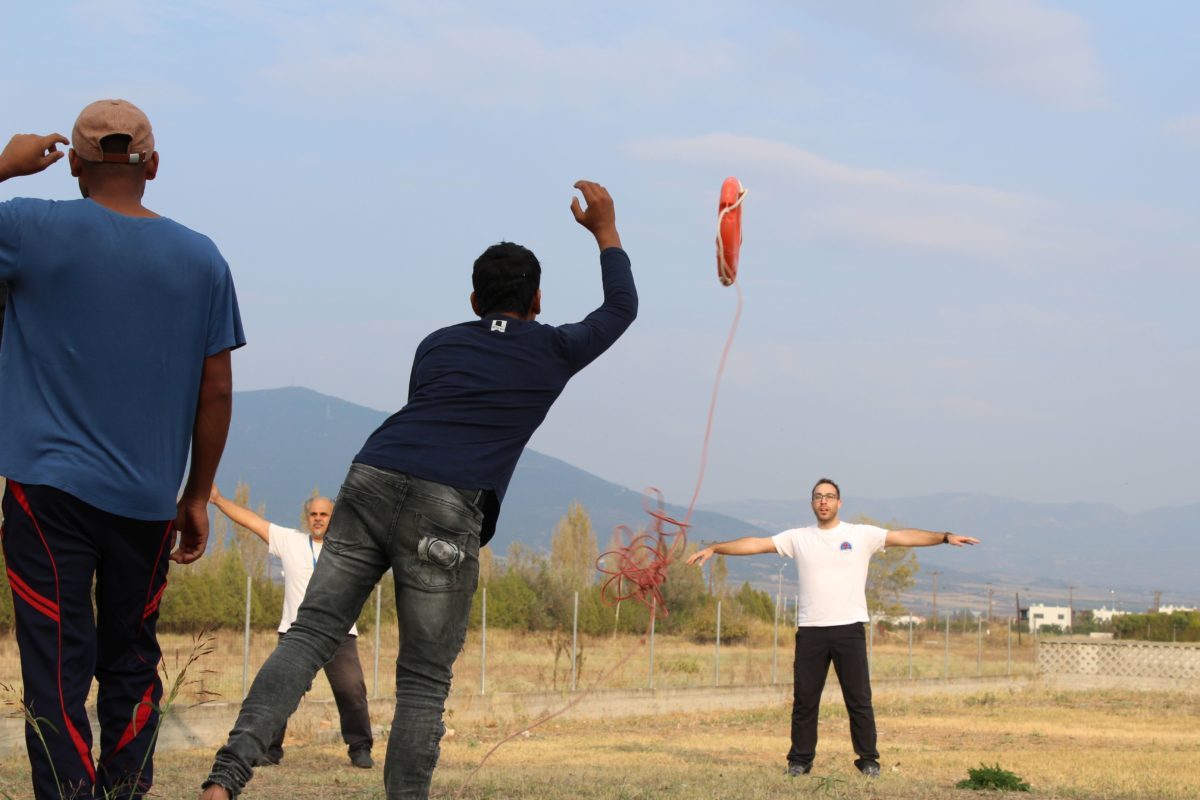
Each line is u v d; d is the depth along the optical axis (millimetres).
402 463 3834
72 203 3779
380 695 14750
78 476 3664
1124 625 53156
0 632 20859
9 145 3832
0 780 7582
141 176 3922
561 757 10633
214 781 3576
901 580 55781
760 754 11281
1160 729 15234
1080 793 8398
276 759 9305
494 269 4160
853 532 9594
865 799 7781
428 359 4035
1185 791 8562
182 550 4172
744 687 18797
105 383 3719
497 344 4004
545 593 36688
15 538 3691
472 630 32469
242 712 3707
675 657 28641
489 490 3922
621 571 5309
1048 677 27328
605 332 4172
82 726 3701
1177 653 26219
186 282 3834
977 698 21422
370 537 3869
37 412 3695
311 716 12406
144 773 3965
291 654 3801
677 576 36031
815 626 9500
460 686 17922
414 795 3883
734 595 45375
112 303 3727
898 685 23000
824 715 17016
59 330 3699
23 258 3668
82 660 3727
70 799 3627
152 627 3986
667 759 10578
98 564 3846
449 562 3834
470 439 3898
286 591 9273
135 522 3785
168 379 3809
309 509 9344
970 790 8445
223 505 9445
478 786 7578
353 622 3936
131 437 3750
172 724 10844
